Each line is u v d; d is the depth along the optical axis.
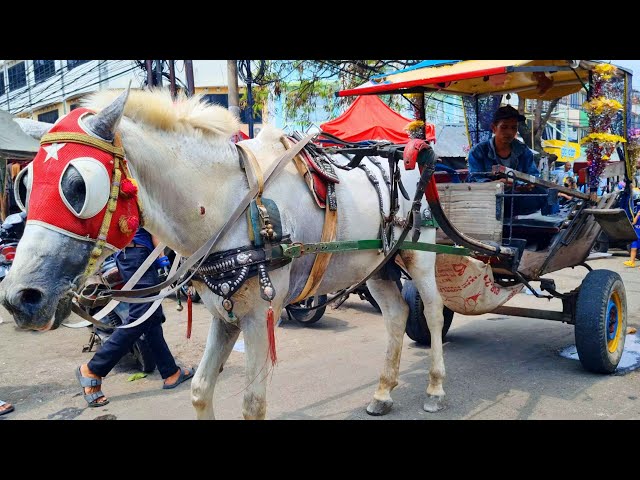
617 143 4.88
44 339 5.73
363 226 3.18
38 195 1.98
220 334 2.77
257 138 2.86
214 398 4.06
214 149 2.56
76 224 2.01
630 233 4.53
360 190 3.21
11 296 1.89
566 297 4.48
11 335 5.91
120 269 4.07
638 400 3.87
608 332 4.36
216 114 2.60
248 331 2.58
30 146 9.95
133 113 2.36
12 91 19.42
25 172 2.12
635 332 5.50
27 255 1.93
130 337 3.94
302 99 13.39
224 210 2.55
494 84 5.42
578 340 4.24
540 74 5.05
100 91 2.40
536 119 8.21
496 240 3.86
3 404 3.87
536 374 4.43
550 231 4.48
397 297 3.82
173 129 2.46
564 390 4.07
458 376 4.43
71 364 4.92
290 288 2.84
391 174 3.34
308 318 5.93
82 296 2.20
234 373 4.59
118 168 2.12
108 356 3.92
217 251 2.49
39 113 17.97
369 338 5.61
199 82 14.37
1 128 9.83
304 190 2.82
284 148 2.85
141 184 2.32
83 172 1.98
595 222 4.74
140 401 4.05
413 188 3.65
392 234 3.39
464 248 3.79
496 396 3.98
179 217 2.45
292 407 3.85
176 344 5.44
